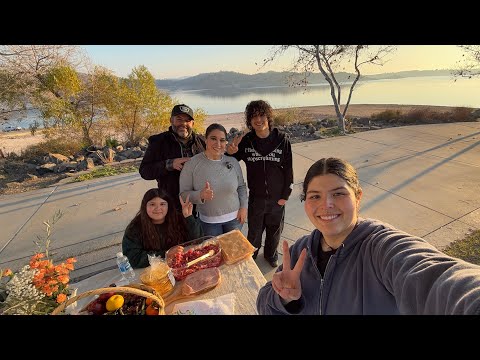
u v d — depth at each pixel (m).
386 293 0.87
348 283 0.95
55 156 7.91
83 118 10.04
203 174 2.34
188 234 2.23
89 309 1.36
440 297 0.64
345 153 6.74
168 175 2.68
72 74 9.68
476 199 4.01
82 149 9.08
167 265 1.72
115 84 9.95
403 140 7.68
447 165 5.43
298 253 1.16
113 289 1.30
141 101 9.94
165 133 2.75
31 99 9.56
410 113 11.30
